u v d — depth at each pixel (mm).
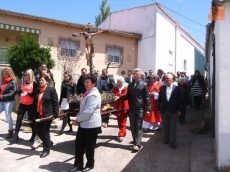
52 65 12078
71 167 6062
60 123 9609
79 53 17141
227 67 5680
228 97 5641
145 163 6379
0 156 6457
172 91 7348
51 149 7098
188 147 7398
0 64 14102
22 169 5859
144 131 8961
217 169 5715
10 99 7672
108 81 9820
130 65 19906
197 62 30125
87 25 9070
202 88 13047
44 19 15680
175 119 7332
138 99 7055
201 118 10984
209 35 10438
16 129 7461
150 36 19750
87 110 5574
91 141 5734
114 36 19031
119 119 7934
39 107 6547
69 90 8414
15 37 16703
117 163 6383
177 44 23547
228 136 5617
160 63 20141
